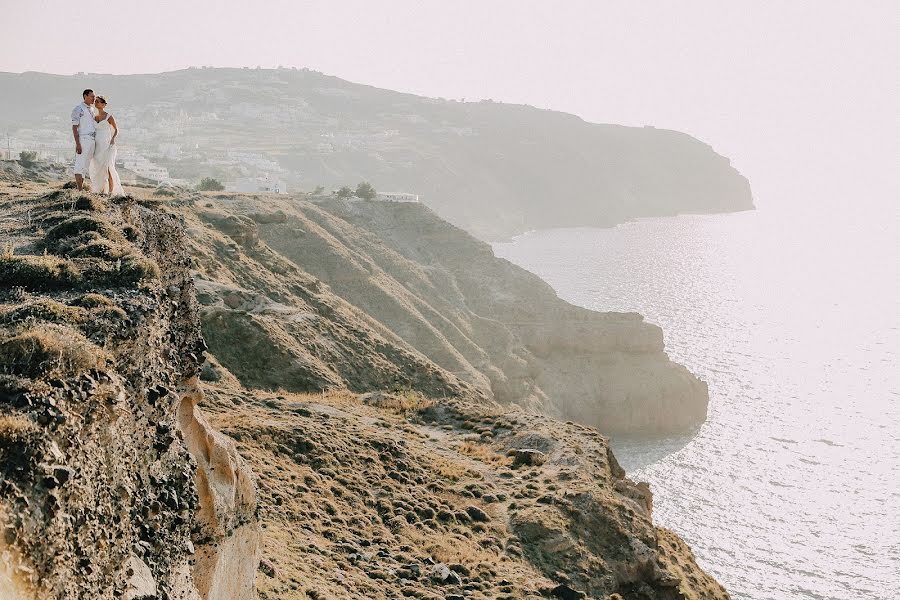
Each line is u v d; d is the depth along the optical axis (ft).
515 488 119.14
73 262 34.45
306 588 67.56
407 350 333.21
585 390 505.25
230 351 208.03
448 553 93.09
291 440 113.39
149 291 34.32
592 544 107.45
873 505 358.64
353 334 295.69
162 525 29.14
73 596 20.16
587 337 522.88
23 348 22.99
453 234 602.03
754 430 479.00
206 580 40.98
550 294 558.97
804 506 357.20
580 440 144.46
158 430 30.86
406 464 118.42
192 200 395.55
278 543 79.36
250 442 107.96
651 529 115.85
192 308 46.55
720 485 383.65
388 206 615.98
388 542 92.63
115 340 28.35
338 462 111.86
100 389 24.30
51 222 43.04
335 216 564.30
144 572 26.05
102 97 60.08
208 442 45.32
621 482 132.87
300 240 468.75
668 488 379.14
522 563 98.48
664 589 106.83
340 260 465.06
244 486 47.83
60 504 20.15
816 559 305.32
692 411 495.00
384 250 545.03
